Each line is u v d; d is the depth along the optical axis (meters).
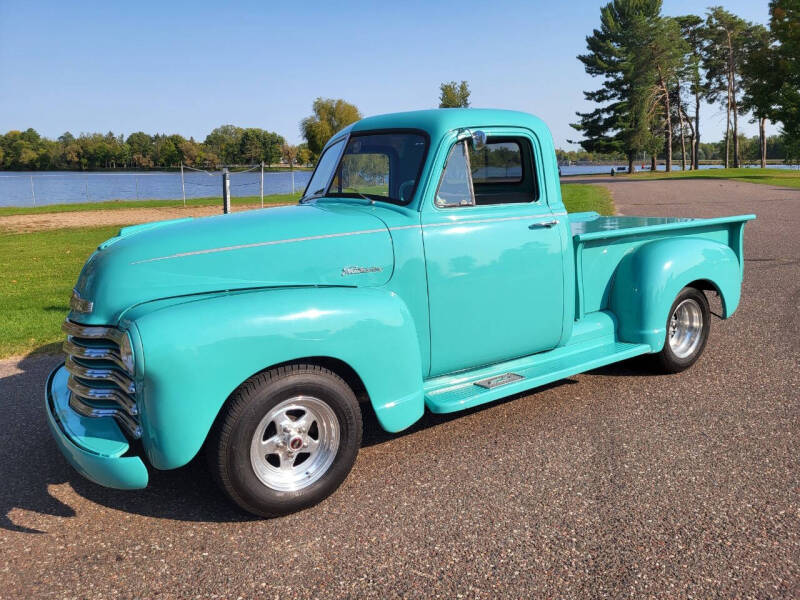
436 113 4.01
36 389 5.48
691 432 4.27
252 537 3.17
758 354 5.89
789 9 47.16
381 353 3.46
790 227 15.24
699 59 85.62
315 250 3.53
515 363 4.47
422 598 2.69
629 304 5.05
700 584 2.72
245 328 3.04
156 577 2.87
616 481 3.63
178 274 3.33
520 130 4.23
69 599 2.73
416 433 4.40
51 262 12.86
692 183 38.91
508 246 4.16
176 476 3.87
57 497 3.63
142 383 2.95
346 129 4.53
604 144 73.38
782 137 49.81
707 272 5.30
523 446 4.13
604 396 4.98
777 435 4.18
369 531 3.20
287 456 3.32
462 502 3.46
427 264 3.84
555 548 3.01
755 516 3.23
